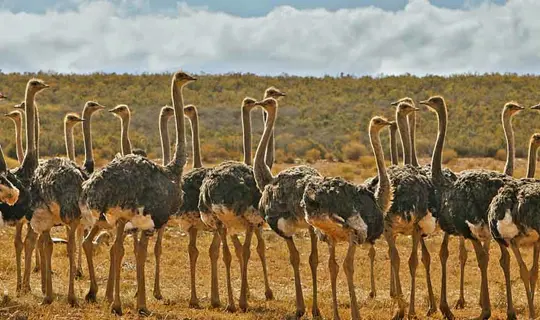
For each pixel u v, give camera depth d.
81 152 79.31
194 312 22.50
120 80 122.25
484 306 22.39
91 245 23.25
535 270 21.45
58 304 21.91
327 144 93.62
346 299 26.09
